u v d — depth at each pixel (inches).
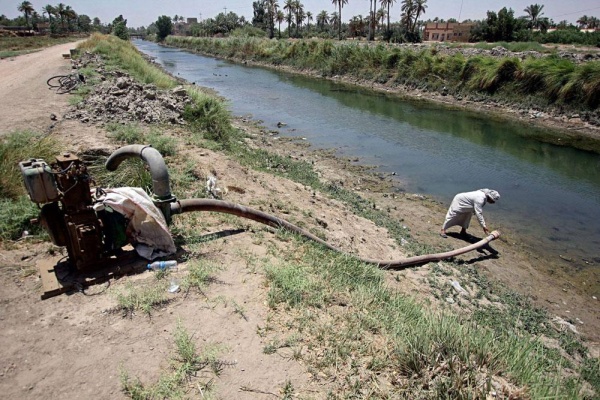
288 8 3617.1
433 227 329.7
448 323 144.1
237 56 1982.0
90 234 148.9
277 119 706.8
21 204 194.2
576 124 682.8
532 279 266.7
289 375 118.9
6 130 317.7
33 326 130.3
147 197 171.9
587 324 227.5
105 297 144.9
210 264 170.1
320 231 242.5
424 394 115.6
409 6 2608.3
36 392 108.3
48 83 553.0
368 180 434.6
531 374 127.6
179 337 128.2
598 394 162.2
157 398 108.3
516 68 820.0
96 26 4992.6
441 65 973.8
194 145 354.6
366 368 124.7
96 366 117.2
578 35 1865.2
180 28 5772.6
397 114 775.7
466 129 673.6
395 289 200.7
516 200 402.0
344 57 1268.5
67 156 147.6
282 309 147.6
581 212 378.6
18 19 3983.8
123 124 369.7
